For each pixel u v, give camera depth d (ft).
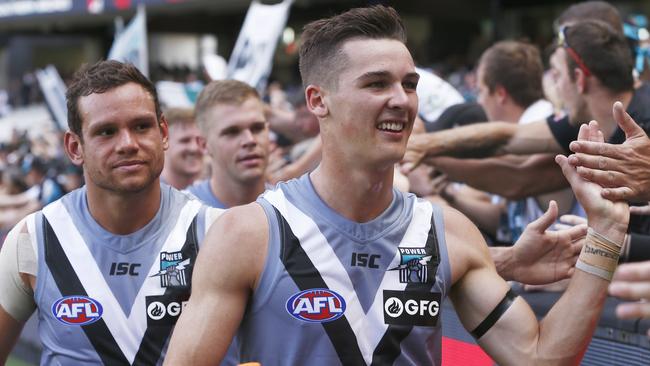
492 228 11.36
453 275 5.72
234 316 5.45
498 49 12.00
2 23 53.72
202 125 10.80
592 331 5.46
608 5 10.96
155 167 6.74
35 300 6.89
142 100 6.71
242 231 5.50
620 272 4.94
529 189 9.93
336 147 5.49
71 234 6.84
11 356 14.76
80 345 6.68
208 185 11.05
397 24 5.49
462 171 9.99
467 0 38.65
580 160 5.53
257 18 17.33
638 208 8.19
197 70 58.18
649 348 7.22
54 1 46.19
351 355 5.44
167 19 54.60
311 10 48.26
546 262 6.59
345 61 5.36
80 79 6.81
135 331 6.65
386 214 5.66
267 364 5.49
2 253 6.97
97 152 6.62
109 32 66.23
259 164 10.64
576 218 7.36
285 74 52.06
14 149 35.01
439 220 5.80
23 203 17.90
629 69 8.66
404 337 5.55
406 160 9.53
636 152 5.54
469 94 30.50
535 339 5.57
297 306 5.43
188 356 5.33
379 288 5.55
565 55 8.93
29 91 64.64
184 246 6.81
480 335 5.82
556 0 31.60
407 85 5.46
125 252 6.76
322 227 5.55
